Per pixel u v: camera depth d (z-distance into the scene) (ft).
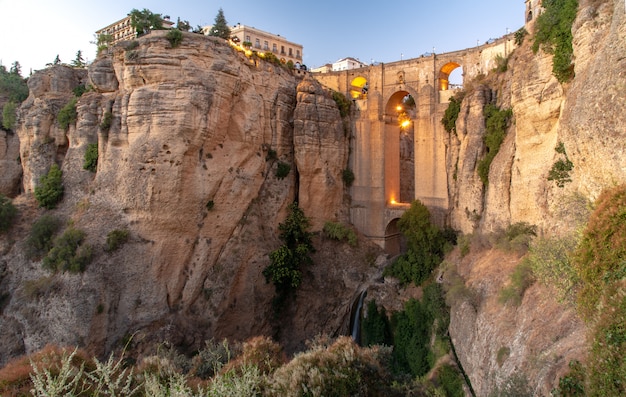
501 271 94.12
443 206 160.45
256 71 162.50
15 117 196.75
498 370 68.69
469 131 140.36
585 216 67.41
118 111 139.95
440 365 96.53
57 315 118.83
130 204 132.36
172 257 135.44
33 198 155.02
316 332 152.15
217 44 142.31
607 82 63.41
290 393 53.42
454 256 132.77
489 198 121.70
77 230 130.62
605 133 62.59
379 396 62.39
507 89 128.67
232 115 148.77
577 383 44.57
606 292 45.68
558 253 68.13
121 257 128.67
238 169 150.92
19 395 50.57
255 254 149.79
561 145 83.82
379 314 139.64
